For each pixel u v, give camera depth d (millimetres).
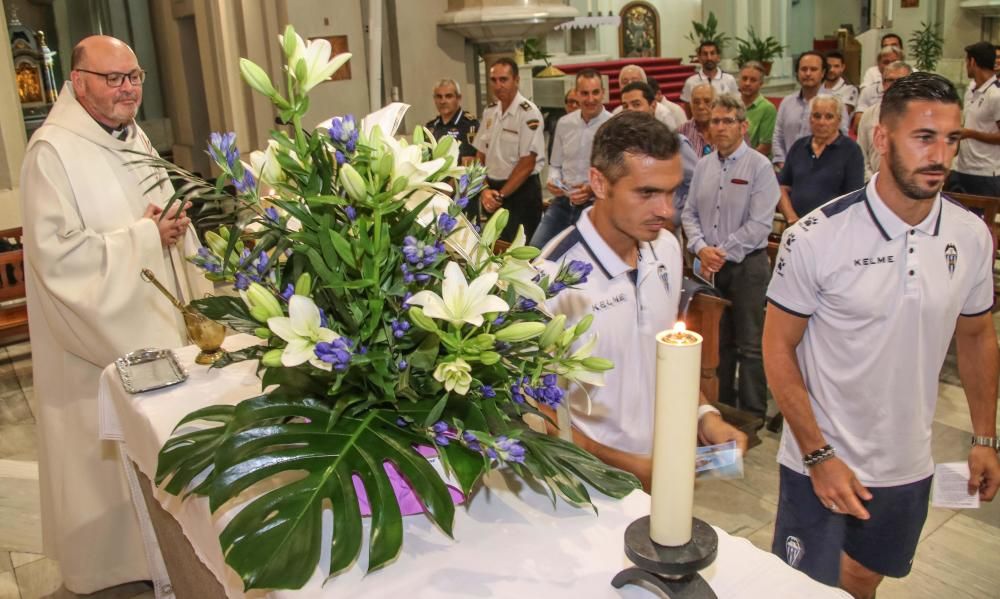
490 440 1307
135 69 3047
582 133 5750
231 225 1575
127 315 2916
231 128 7645
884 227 2068
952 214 2131
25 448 4621
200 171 10461
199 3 8047
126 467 2627
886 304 2104
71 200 2938
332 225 1424
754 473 3986
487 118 6410
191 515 1790
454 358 1337
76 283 2891
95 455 3094
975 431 2338
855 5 17938
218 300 1590
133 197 3068
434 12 7309
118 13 12578
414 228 1465
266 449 1407
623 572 1231
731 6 15992
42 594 3277
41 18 12391
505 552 1413
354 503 1306
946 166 1924
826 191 4824
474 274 1439
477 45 7688
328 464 1358
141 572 3234
